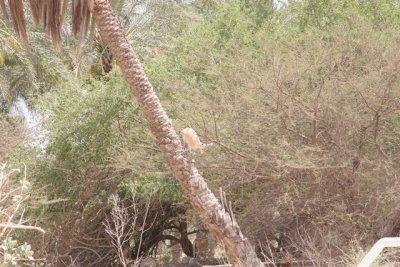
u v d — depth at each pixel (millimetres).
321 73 14156
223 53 15914
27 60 23578
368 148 13688
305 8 17094
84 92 18391
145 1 23953
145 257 20734
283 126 13883
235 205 15398
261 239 15078
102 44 24000
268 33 16031
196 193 12039
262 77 13586
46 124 17953
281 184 14094
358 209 13297
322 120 13688
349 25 14781
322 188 13617
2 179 8695
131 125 17406
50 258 16766
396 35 13734
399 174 13133
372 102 13219
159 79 16891
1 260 8898
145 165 15805
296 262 12953
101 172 17641
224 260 15953
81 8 13070
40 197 15664
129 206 16750
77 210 17656
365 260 5949
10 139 17062
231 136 14594
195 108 14758
